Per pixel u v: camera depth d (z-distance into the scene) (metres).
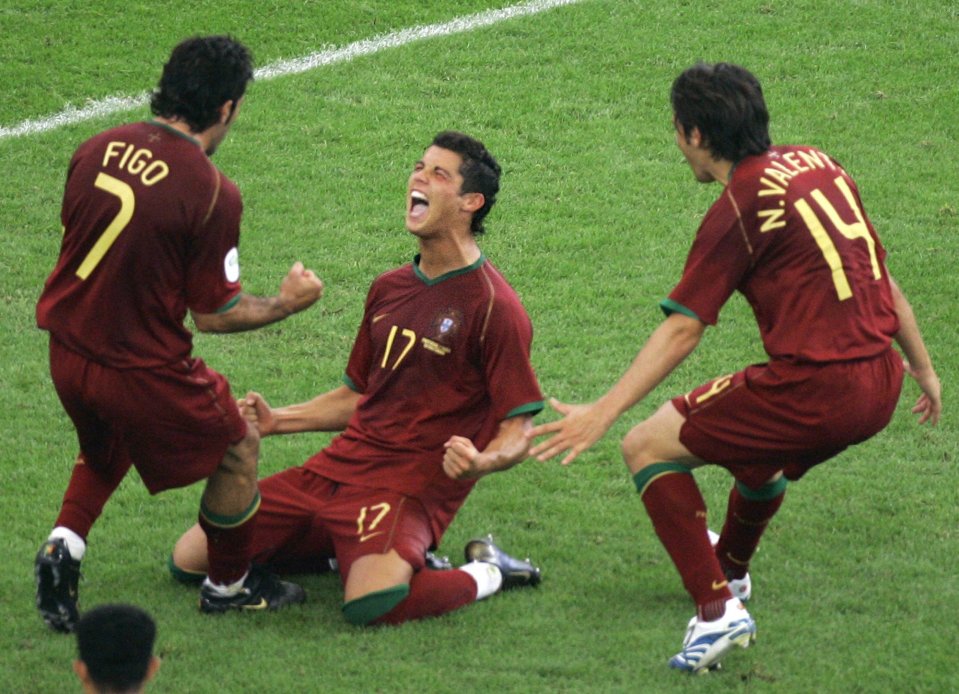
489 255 28.98
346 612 17.17
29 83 35.62
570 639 16.84
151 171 15.66
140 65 36.75
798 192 15.82
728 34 39.19
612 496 21.17
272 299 16.62
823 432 15.82
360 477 18.34
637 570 18.89
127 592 18.05
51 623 16.70
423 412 18.38
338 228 29.91
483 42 38.53
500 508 20.72
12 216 29.84
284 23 39.16
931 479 21.45
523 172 32.38
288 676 15.86
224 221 15.87
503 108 35.25
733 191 15.90
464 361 18.19
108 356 15.76
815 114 35.31
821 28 39.69
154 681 15.73
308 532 18.34
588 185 31.92
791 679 15.93
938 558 19.08
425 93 35.97
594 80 36.72
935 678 15.87
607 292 27.83
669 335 15.92
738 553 17.66
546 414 23.64
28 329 25.92
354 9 40.09
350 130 34.03
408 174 32.22
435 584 17.33
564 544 19.64
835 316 15.73
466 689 15.69
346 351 25.61
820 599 17.94
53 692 15.52
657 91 36.25
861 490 21.12
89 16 38.84
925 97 36.28
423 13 40.16
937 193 31.78
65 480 21.11
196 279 15.96
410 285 18.64
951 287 27.72
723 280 15.83
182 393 16.03
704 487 21.48
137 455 16.48
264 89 35.78
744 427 15.98
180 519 20.20
